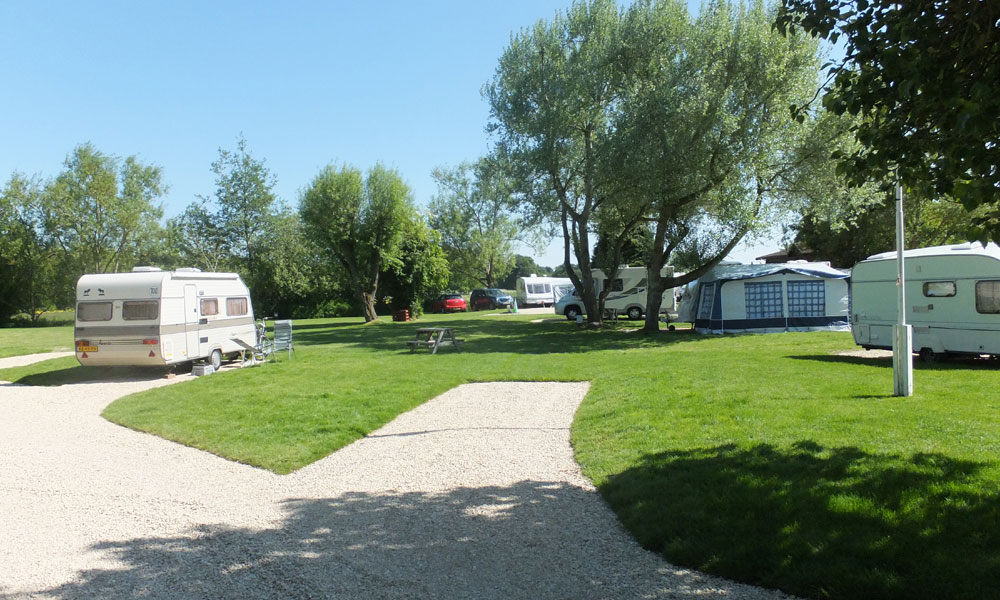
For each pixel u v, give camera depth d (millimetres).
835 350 15633
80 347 13664
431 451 6996
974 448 5699
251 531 4656
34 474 6352
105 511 5180
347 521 4832
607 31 21391
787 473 5191
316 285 40594
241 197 36969
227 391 11297
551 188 24000
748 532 4105
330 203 32219
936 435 6230
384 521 4809
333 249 33906
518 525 4645
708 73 18469
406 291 38281
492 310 46688
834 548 3773
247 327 17016
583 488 5492
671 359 14367
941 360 13422
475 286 57031
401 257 37281
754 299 21812
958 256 12789
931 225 28484
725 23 18734
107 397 11469
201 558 4168
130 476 6234
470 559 4055
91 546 4414
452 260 54156
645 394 9445
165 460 6840
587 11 22828
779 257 45719
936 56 4074
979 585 3217
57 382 13688
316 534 4570
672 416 7781
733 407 8133
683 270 23703
